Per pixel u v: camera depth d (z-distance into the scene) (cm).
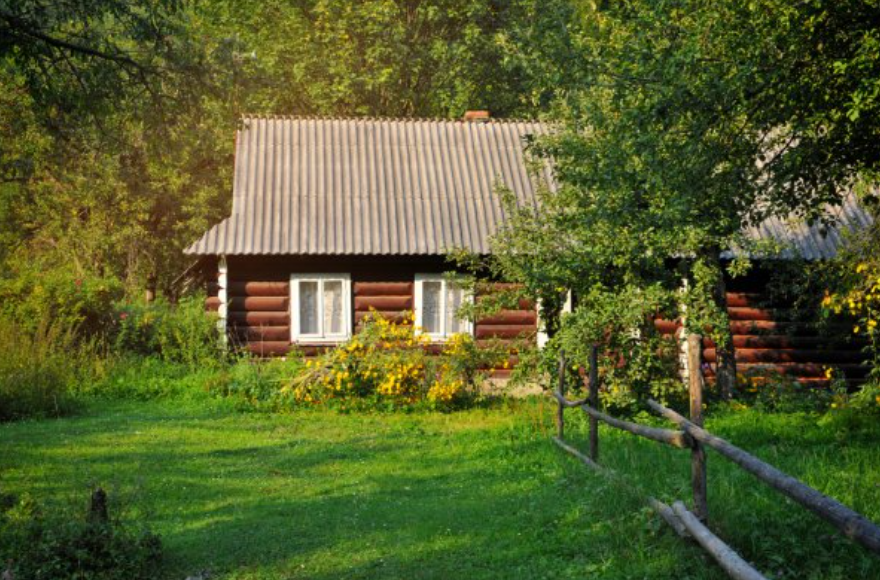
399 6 3644
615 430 1418
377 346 1848
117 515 855
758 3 999
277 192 2133
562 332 1616
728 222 1089
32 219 3228
